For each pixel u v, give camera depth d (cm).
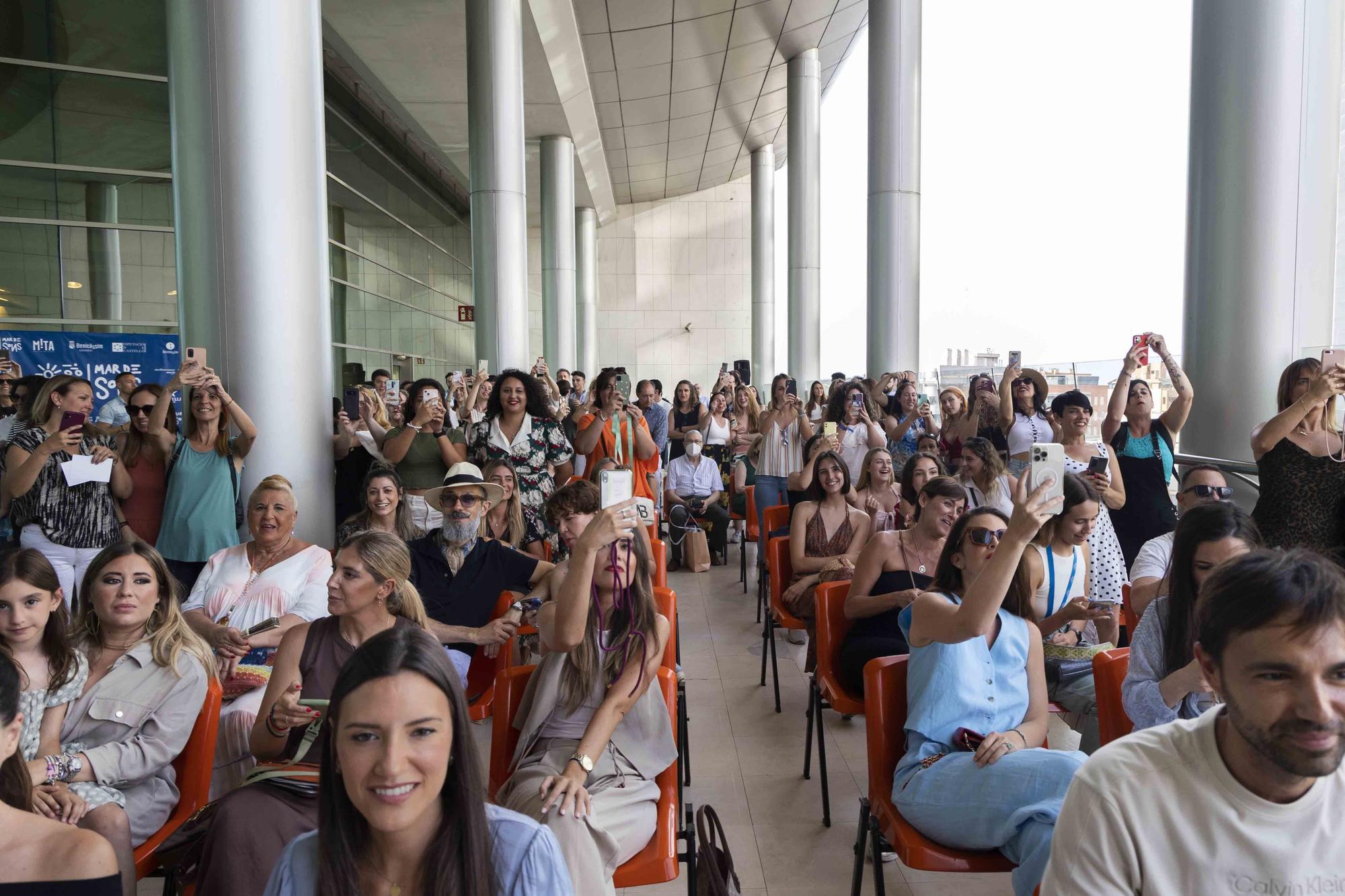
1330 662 113
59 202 957
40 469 407
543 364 1250
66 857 147
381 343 1636
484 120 1162
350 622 274
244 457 455
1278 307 546
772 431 752
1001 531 269
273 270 480
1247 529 232
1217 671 123
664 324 3030
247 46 467
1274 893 125
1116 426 519
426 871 129
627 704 254
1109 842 130
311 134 497
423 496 479
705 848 241
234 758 308
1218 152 552
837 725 460
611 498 260
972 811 234
